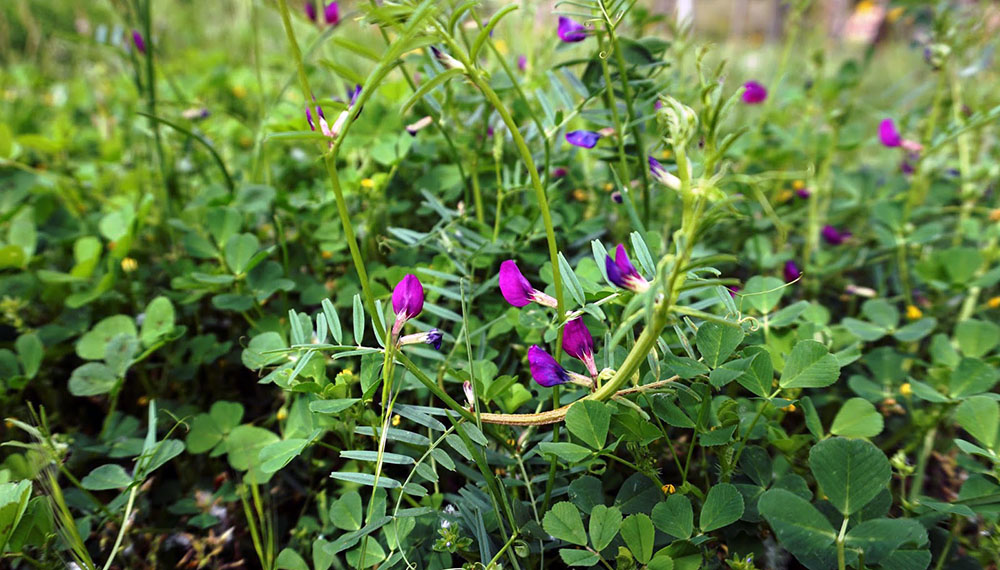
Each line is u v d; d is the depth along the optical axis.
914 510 0.23
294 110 0.42
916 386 0.27
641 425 0.22
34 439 0.29
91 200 0.48
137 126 0.46
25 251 0.38
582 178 0.41
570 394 0.25
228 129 0.53
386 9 0.17
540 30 0.48
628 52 0.32
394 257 0.36
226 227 0.35
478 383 0.25
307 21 0.44
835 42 1.22
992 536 0.23
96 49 0.70
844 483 0.20
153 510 0.30
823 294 0.41
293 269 0.39
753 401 0.27
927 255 0.41
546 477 0.24
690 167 0.18
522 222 0.34
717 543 0.24
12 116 0.60
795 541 0.20
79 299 0.34
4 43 0.87
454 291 0.31
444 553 0.23
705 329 0.23
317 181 0.42
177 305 0.37
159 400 0.32
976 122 0.36
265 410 0.35
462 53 0.18
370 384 0.23
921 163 0.38
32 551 0.25
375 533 0.25
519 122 0.42
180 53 0.80
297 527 0.28
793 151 0.49
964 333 0.30
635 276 0.19
